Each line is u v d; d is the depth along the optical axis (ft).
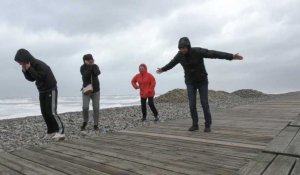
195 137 20.88
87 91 25.73
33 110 89.66
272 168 12.65
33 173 13.76
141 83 32.32
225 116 31.83
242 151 16.52
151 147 18.29
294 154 14.37
